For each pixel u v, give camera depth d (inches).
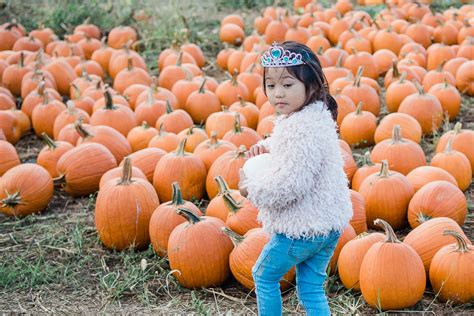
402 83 322.3
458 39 421.7
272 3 532.4
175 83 341.4
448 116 310.3
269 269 155.7
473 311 183.0
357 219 212.1
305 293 159.5
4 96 326.6
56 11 484.7
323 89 150.0
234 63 390.0
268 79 148.5
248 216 203.2
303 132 144.4
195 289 199.9
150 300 196.5
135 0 502.0
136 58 382.6
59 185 267.1
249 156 158.9
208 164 250.4
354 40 403.9
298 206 149.4
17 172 244.1
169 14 481.4
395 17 464.4
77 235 228.7
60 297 198.8
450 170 245.8
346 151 250.7
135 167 237.9
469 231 226.4
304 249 152.1
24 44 414.6
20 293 201.2
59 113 313.6
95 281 207.2
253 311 188.2
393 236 183.8
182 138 264.4
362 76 364.2
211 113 322.7
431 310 183.9
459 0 516.1
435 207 214.2
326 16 469.4
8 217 247.1
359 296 192.5
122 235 216.4
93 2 493.0
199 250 195.0
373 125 290.0
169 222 207.6
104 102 310.5
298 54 145.2
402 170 246.8
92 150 255.4
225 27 448.5
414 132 278.1
